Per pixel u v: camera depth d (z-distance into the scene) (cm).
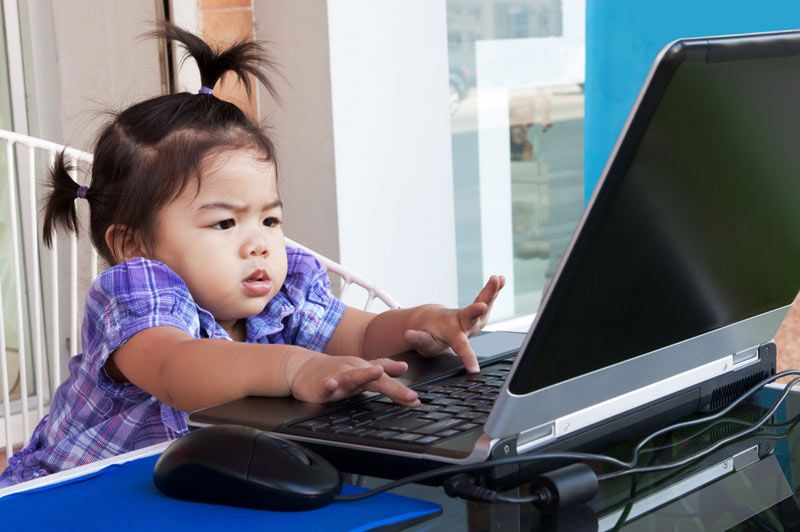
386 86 253
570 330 61
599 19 214
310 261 127
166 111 111
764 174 67
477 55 280
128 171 110
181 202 107
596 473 69
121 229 111
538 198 298
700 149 60
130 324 98
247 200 108
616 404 71
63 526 61
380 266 257
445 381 87
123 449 103
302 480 62
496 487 63
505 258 294
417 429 70
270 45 249
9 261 247
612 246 58
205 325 105
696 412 82
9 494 67
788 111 66
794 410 84
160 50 235
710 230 66
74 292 150
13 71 242
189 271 107
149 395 103
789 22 194
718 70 58
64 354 250
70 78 245
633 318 66
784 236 74
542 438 66
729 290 74
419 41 258
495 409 61
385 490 63
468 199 283
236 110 115
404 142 258
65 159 150
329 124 244
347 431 71
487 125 285
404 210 261
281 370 84
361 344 120
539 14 291
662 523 61
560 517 61
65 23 243
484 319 101
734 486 67
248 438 64
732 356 84
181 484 64
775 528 60
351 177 249
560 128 300
